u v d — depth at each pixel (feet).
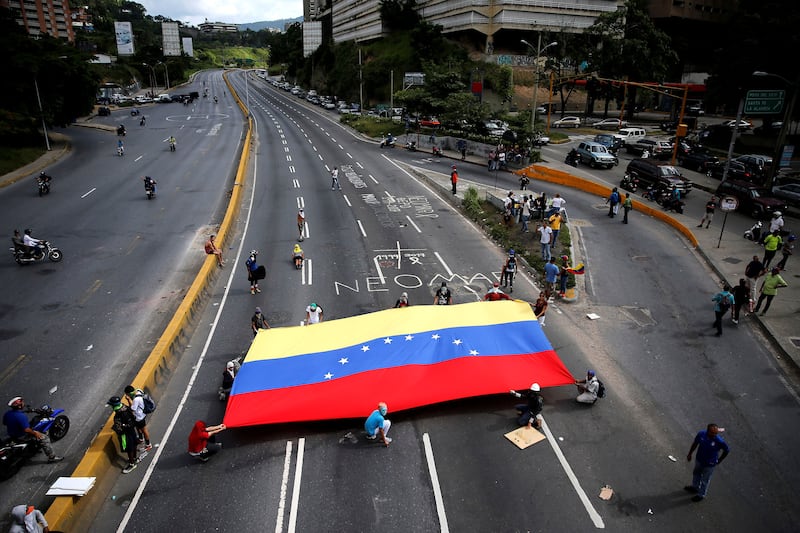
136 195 119.85
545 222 83.51
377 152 185.26
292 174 145.89
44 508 36.70
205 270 73.46
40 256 80.23
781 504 37.01
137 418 40.70
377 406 44.11
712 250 85.66
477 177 144.77
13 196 117.60
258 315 56.90
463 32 314.35
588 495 37.42
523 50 310.86
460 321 52.95
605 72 240.12
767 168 136.26
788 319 62.28
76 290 70.85
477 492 37.58
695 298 69.56
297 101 388.98
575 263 81.51
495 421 45.29
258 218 105.29
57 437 43.39
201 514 35.88
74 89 177.37
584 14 300.81
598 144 155.63
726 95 195.42
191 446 39.99
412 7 368.48
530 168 149.79
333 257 84.17
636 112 321.52
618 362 54.39
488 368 47.67
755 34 183.01
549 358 49.34
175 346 55.57
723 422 45.44
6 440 40.50
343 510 36.01
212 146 186.19
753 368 53.42
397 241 92.17
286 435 43.83
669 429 44.52
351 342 50.11
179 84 506.48
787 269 78.43
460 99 187.01
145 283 73.31
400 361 47.52
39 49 167.63
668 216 104.99
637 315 64.75
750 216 106.42
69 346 56.95
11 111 156.46
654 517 35.63
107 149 176.96
